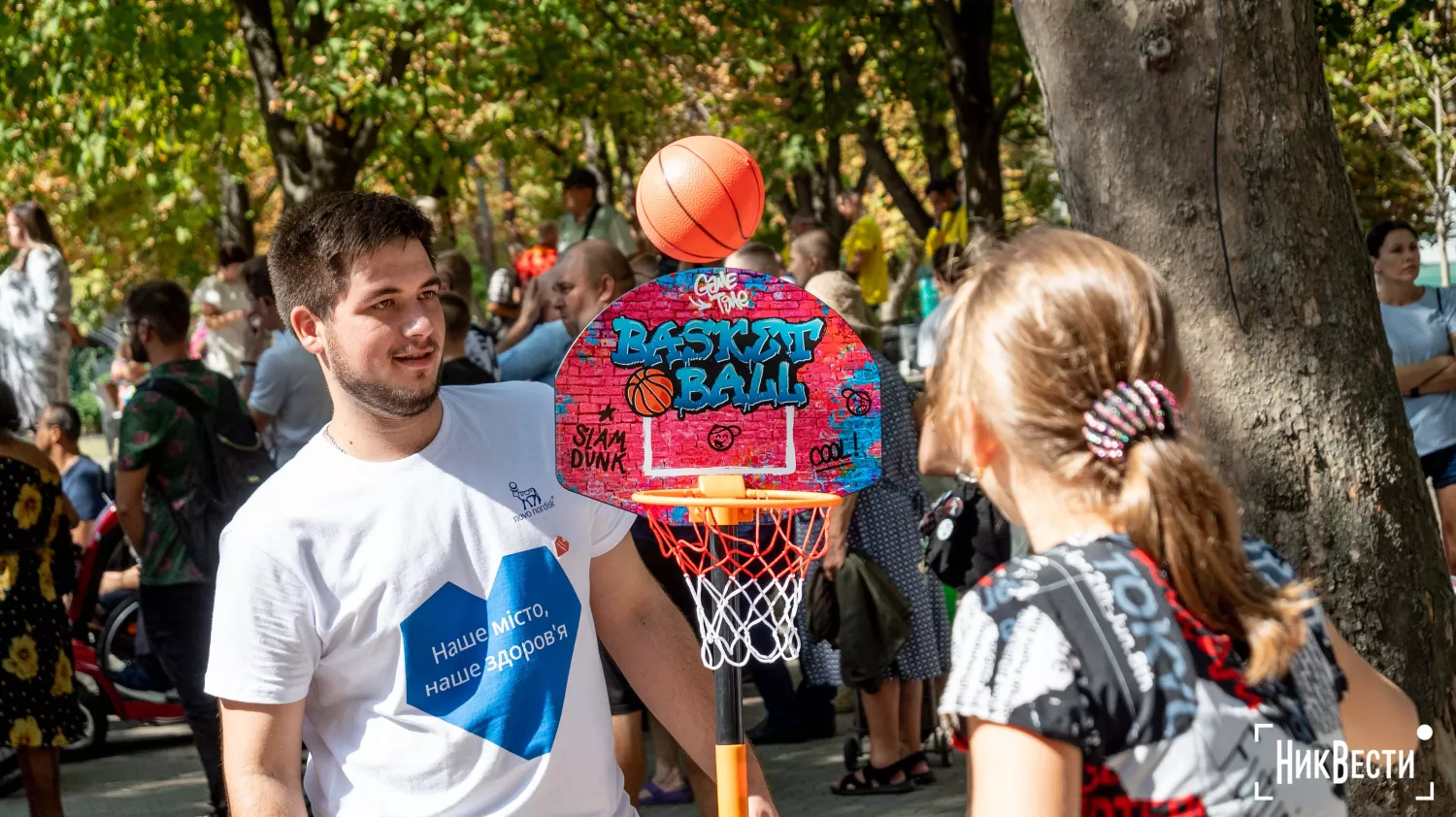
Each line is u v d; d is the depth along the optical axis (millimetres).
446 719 2242
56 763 5438
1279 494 3037
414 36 10680
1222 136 2994
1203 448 1669
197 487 5277
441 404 2352
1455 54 9141
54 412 8047
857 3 12195
